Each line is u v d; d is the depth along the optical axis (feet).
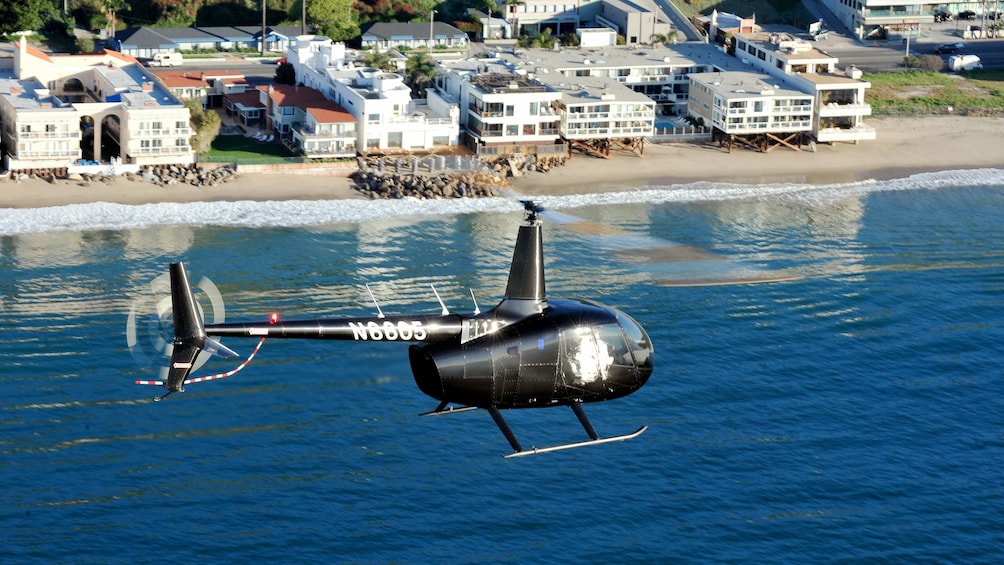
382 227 532.32
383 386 374.02
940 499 333.01
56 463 333.83
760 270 483.92
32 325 415.64
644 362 209.15
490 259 498.69
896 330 428.15
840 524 322.14
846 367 399.85
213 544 305.94
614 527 318.24
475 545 310.65
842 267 490.90
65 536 306.96
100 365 386.73
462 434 354.13
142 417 356.59
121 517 314.14
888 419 369.50
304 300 449.06
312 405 364.38
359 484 330.13
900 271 487.20
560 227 509.35
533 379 202.80
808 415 370.32
